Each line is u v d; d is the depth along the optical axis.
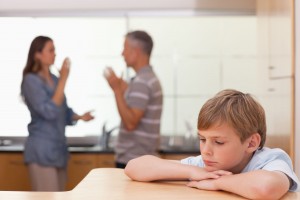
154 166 1.38
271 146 2.94
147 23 4.18
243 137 1.22
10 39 4.16
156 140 2.73
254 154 1.31
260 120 1.28
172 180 1.39
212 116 1.21
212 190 1.25
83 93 4.19
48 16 4.16
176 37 4.18
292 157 2.36
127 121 2.61
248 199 1.15
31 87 2.85
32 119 2.94
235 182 1.18
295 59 2.35
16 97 4.17
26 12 4.16
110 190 1.26
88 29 4.18
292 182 1.21
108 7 4.16
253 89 4.15
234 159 1.24
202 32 4.17
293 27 2.35
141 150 2.67
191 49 4.18
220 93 1.29
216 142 1.23
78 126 4.18
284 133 2.53
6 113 4.17
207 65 4.18
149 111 2.67
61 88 2.92
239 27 4.15
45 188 2.91
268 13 3.10
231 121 1.20
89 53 4.18
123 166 2.69
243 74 4.16
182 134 4.18
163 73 4.20
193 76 4.18
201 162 1.51
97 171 1.55
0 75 4.17
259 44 3.51
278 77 2.70
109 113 4.18
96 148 3.81
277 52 2.76
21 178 3.66
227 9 4.13
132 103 2.62
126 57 2.69
